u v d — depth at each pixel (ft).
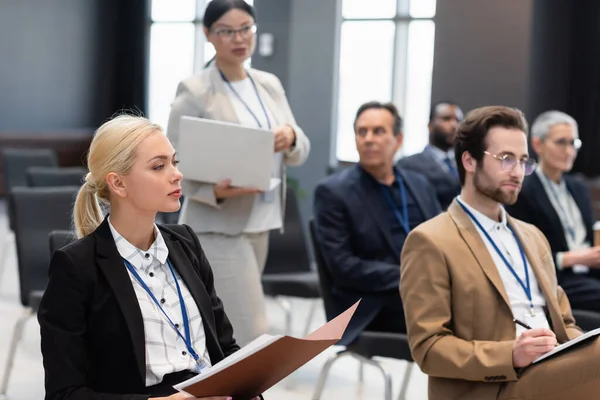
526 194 17.54
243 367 7.77
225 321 9.52
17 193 16.76
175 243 9.21
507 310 10.73
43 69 49.80
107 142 8.63
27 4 49.01
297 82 34.53
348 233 15.08
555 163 18.07
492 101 29.91
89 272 8.43
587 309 16.63
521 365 9.92
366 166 15.60
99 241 8.62
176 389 8.19
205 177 13.88
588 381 9.57
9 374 16.88
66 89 50.14
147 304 8.63
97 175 8.66
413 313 10.77
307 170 34.55
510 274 11.07
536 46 29.55
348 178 15.53
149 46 46.39
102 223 8.77
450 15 30.66
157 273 8.86
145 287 8.69
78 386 8.14
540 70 29.89
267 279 19.48
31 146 47.91
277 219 15.08
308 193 34.50
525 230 11.68
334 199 15.16
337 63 34.35
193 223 14.37
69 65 49.96
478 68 30.17
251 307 14.46
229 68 14.76
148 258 8.81
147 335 8.56
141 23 46.55
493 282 10.72
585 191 18.70
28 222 16.70
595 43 30.17
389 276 14.58
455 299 10.74
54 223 16.96
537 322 10.80
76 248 8.50
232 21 14.40
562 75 30.55
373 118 15.44
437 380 10.78
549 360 9.86
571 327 11.54
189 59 44.78
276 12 34.76
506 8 29.58
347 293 14.94
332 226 15.06
